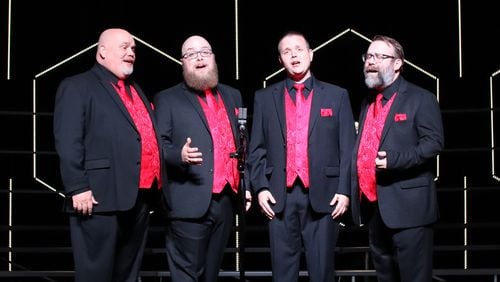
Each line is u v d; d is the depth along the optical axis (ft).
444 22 29.27
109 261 16.22
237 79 29.84
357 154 17.17
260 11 30.01
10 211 28.02
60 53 29.35
